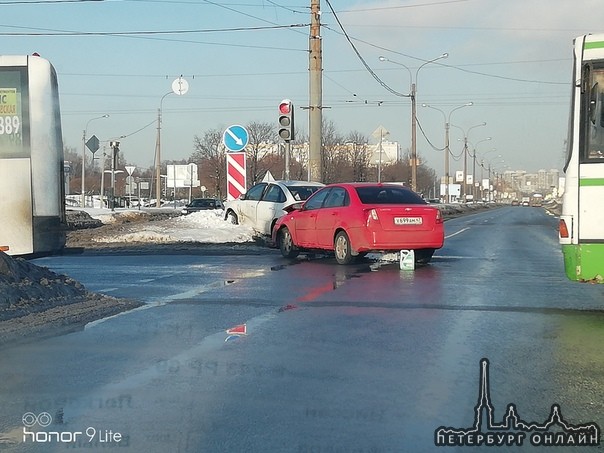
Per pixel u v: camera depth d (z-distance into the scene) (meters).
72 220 30.62
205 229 21.83
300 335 8.05
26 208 13.80
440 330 8.30
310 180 23.59
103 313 9.45
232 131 22.19
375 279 12.73
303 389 6.03
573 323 8.73
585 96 9.04
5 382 6.29
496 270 14.19
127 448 4.76
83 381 6.31
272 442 4.85
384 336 7.98
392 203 14.67
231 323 8.76
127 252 18.56
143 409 5.55
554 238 25.94
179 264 15.58
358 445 4.79
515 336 8.01
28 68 13.82
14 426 5.20
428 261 15.62
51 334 8.17
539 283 12.21
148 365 6.83
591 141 9.05
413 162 43.34
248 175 49.31
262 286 11.92
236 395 5.88
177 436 4.97
